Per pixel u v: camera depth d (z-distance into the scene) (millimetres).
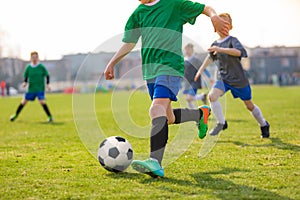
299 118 13516
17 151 8453
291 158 6844
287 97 27812
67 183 5504
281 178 5484
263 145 8273
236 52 8766
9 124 14633
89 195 4918
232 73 8953
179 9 6242
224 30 6145
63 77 63156
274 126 11359
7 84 53938
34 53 15500
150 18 6184
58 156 7688
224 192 4887
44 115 18719
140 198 4738
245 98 9055
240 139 9172
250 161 6672
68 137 10633
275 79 65188
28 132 12039
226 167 6266
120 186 5281
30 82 15516
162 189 5098
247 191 4906
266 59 67250
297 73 66875
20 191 5148
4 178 5867
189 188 5098
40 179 5770
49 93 61656
